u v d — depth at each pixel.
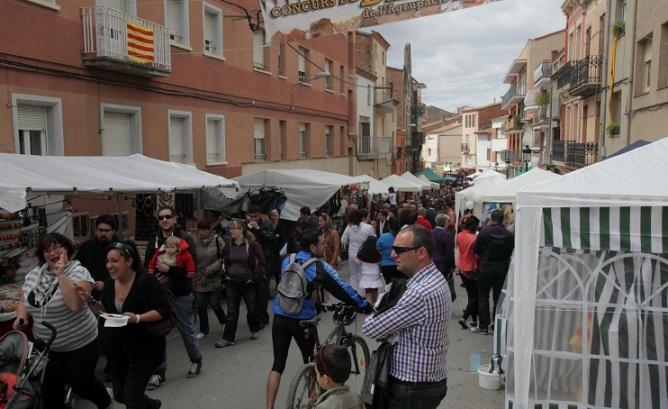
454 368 6.71
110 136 12.02
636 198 4.16
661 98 12.01
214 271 7.82
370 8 7.80
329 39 26.73
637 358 4.46
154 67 12.25
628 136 14.41
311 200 14.46
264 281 8.45
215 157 16.62
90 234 10.66
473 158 80.06
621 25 15.45
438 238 9.14
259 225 9.84
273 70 20.31
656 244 4.12
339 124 28.62
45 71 10.02
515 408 4.60
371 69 36.94
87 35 10.91
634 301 4.46
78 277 4.37
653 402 4.42
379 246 9.35
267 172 14.68
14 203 5.26
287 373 6.42
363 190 20.64
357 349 6.05
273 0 8.22
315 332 5.08
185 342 6.22
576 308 4.59
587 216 4.30
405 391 3.31
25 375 4.09
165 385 6.03
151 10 12.78
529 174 11.00
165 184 7.82
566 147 23.30
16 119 9.45
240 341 7.77
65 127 10.52
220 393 5.81
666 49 12.12
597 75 19.11
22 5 9.51
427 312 3.29
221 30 16.28
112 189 6.64
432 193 36.00
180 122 14.70
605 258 4.52
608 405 4.52
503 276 8.11
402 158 46.44
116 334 4.38
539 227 4.45
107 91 11.63
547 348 4.64
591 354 4.55
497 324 6.13
